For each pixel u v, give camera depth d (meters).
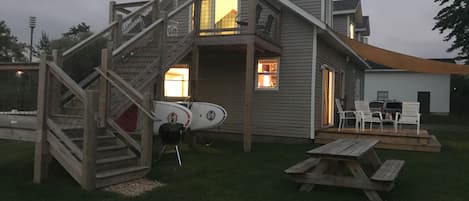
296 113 10.50
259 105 10.98
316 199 4.70
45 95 5.08
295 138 10.46
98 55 12.84
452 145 10.23
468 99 25.11
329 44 11.99
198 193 4.90
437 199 4.79
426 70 11.37
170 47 8.98
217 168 6.50
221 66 11.49
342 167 5.57
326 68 11.84
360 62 16.70
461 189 5.28
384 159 7.69
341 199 4.70
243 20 11.02
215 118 8.63
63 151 5.01
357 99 18.11
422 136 8.94
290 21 10.70
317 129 10.61
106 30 7.27
